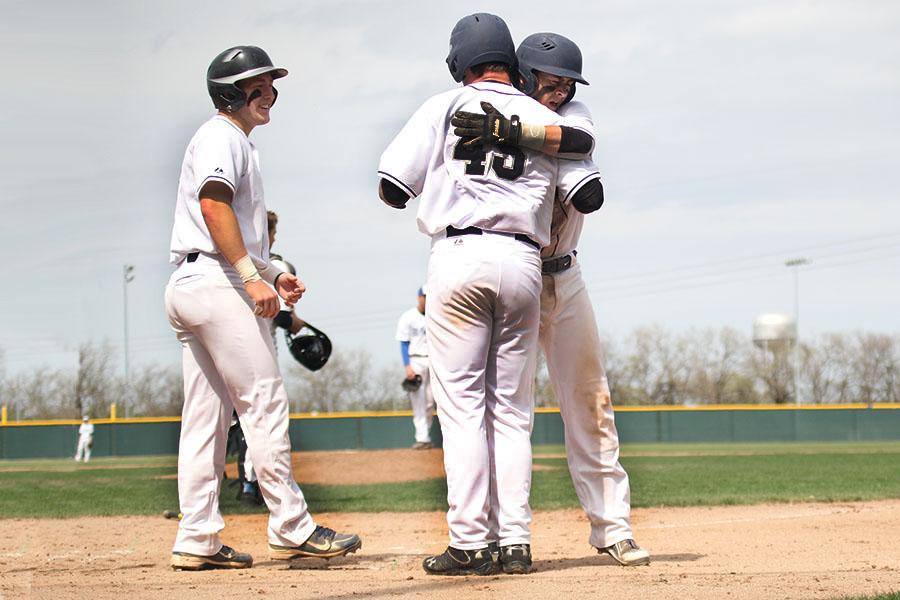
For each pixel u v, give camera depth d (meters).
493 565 16.38
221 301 17.88
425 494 34.75
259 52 18.34
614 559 17.88
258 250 18.42
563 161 16.52
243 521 27.64
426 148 16.22
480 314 16.30
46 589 15.25
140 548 22.11
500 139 15.80
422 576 16.27
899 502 30.00
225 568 18.16
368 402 186.50
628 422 109.62
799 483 37.84
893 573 16.12
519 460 16.67
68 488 41.94
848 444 99.88
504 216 16.02
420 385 59.16
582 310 17.67
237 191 18.17
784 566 17.30
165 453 106.06
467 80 16.92
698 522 25.58
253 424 18.25
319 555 18.58
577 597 13.86
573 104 17.44
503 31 16.83
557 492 35.59
